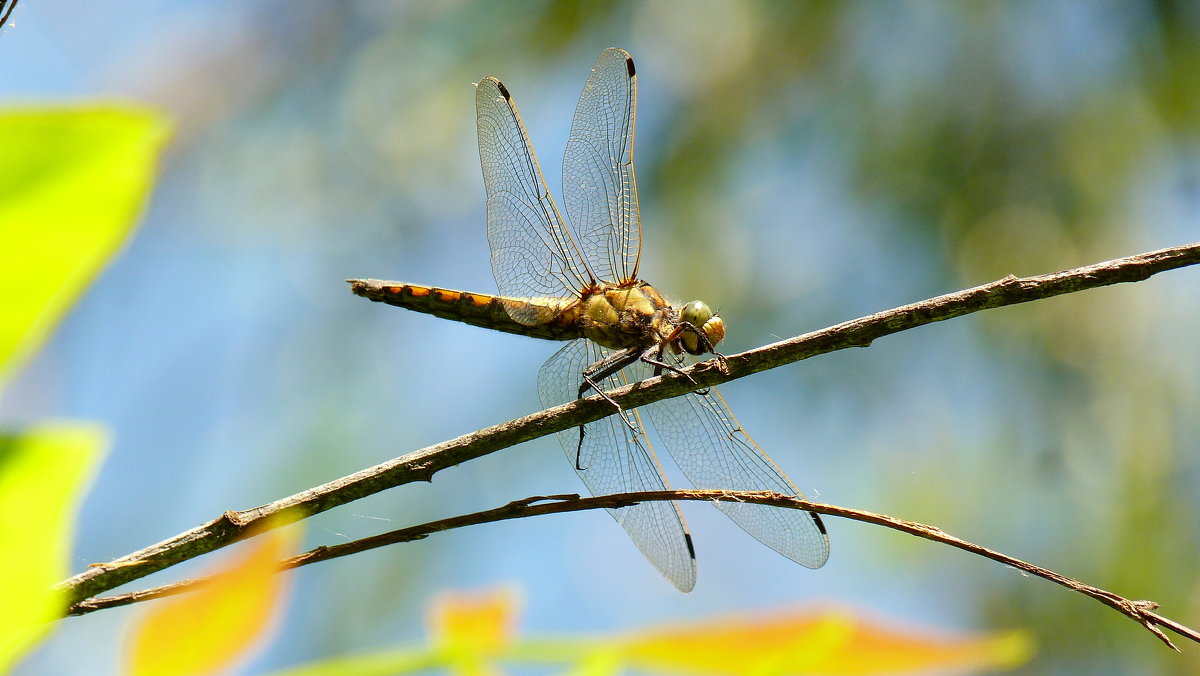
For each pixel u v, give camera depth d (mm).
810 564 1219
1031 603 1284
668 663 559
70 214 279
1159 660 1280
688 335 1235
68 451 298
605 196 1239
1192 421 1284
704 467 1227
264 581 406
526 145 1234
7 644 287
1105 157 1289
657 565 1223
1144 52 1289
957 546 1176
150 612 396
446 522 1176
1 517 292
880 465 1289
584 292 1239
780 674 538
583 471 1227
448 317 1244
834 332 1193
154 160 285
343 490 1180
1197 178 1287
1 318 276
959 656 537
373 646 1273
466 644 597
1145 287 1288
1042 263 1286
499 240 1235
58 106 278
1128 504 1283
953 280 1289
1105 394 1286
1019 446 1287
